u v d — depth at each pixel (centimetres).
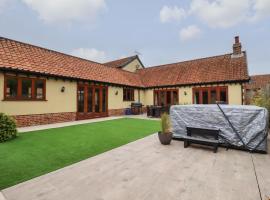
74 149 598
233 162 483
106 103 1670
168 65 2302
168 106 1662
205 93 1700
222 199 305
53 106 1209
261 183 361
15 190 335
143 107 2161
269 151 585
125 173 412
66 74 1272
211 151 586
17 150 580
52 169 432
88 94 1488
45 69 1156
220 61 1819
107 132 900
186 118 721
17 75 1016
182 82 1828
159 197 312
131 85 1916
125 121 1342
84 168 439
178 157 525
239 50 1738
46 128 1001
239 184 358
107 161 489
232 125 613
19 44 1209
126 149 605
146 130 962
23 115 1041
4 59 984
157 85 2009
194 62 2053
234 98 1529
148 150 595
